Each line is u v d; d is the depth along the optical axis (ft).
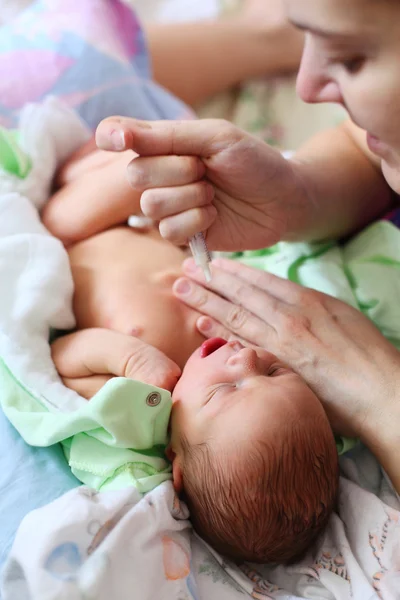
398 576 2.70
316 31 2.38
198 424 2.89
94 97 4.64
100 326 3.54
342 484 3.11
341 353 3.15
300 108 5.88
